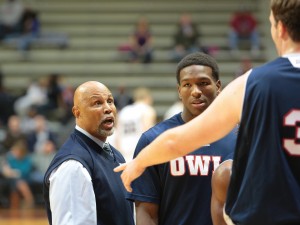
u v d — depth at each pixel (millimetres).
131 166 2885
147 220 3689
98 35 20641
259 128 2602
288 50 2697
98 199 3844
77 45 20297
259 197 2572
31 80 18297
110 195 3889
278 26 2693
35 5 21188
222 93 2717
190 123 2727
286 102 2592
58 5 21250
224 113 2680
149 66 19344
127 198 3750
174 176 3693
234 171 2727
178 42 18953
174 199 3715
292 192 2533
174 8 21250
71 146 3930
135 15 21156
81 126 4031
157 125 3873
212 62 3777
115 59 19719
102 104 4004
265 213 2561
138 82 19172
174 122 3857
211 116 2682
